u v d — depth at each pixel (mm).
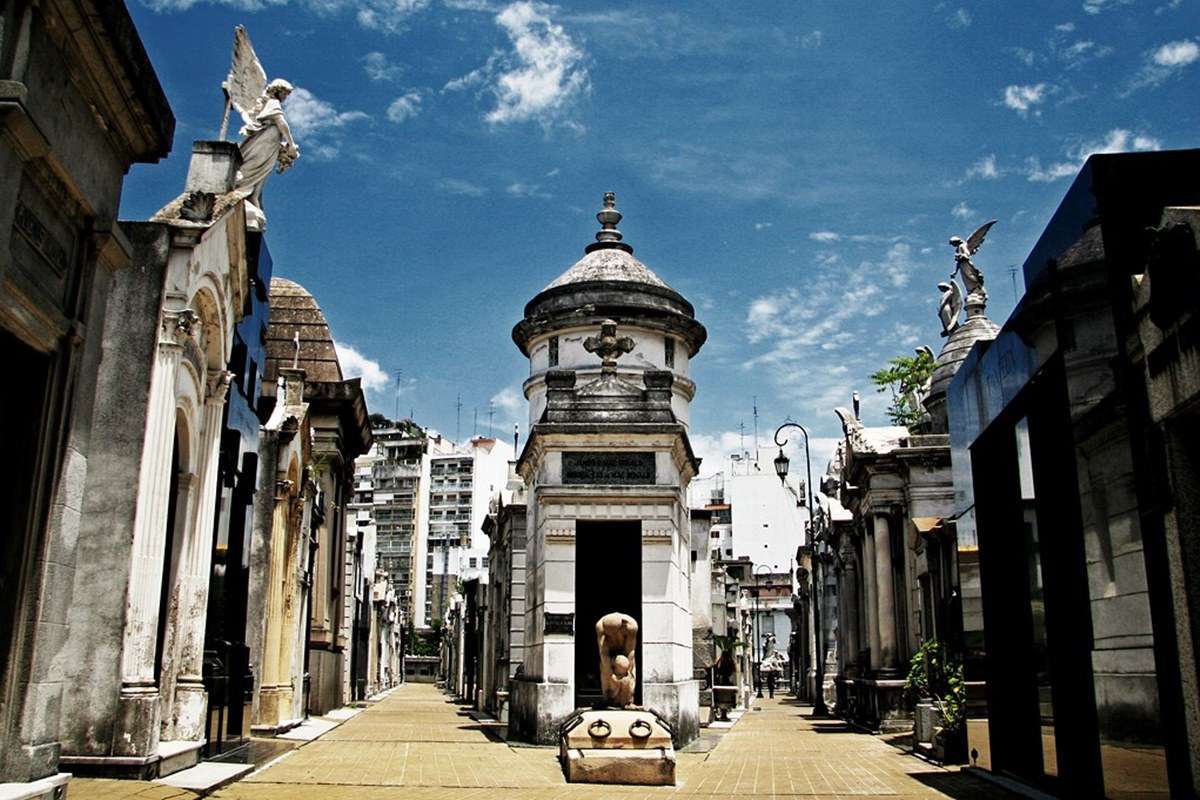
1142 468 8750
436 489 106188
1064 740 11055
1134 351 8875
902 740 21250
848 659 30766
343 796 11539
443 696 50125
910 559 24438
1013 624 13164
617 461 19297
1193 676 8031
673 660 18719
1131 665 9156
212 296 14117
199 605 14172
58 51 7559
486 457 105938
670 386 19844
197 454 14250
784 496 81562
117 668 11500
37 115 7293
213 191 14875
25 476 7844
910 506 24609
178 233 12703
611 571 21797
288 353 29297
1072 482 10461
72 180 7887
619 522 20109
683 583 20406
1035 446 11836
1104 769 9852
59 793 7867
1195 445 8242
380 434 116188
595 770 13156
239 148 15883
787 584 77875
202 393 14109
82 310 8336
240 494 17094
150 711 11625
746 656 45531
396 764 15117
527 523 21984
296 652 22969
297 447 22219
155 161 9414
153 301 12391
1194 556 8102
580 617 21562
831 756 17688
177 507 13891
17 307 7336
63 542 8164
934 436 25172
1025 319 11945
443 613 99188
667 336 27375
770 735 23297
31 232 7508
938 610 19391
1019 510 12703
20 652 7617
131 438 11977
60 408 8094
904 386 41656
